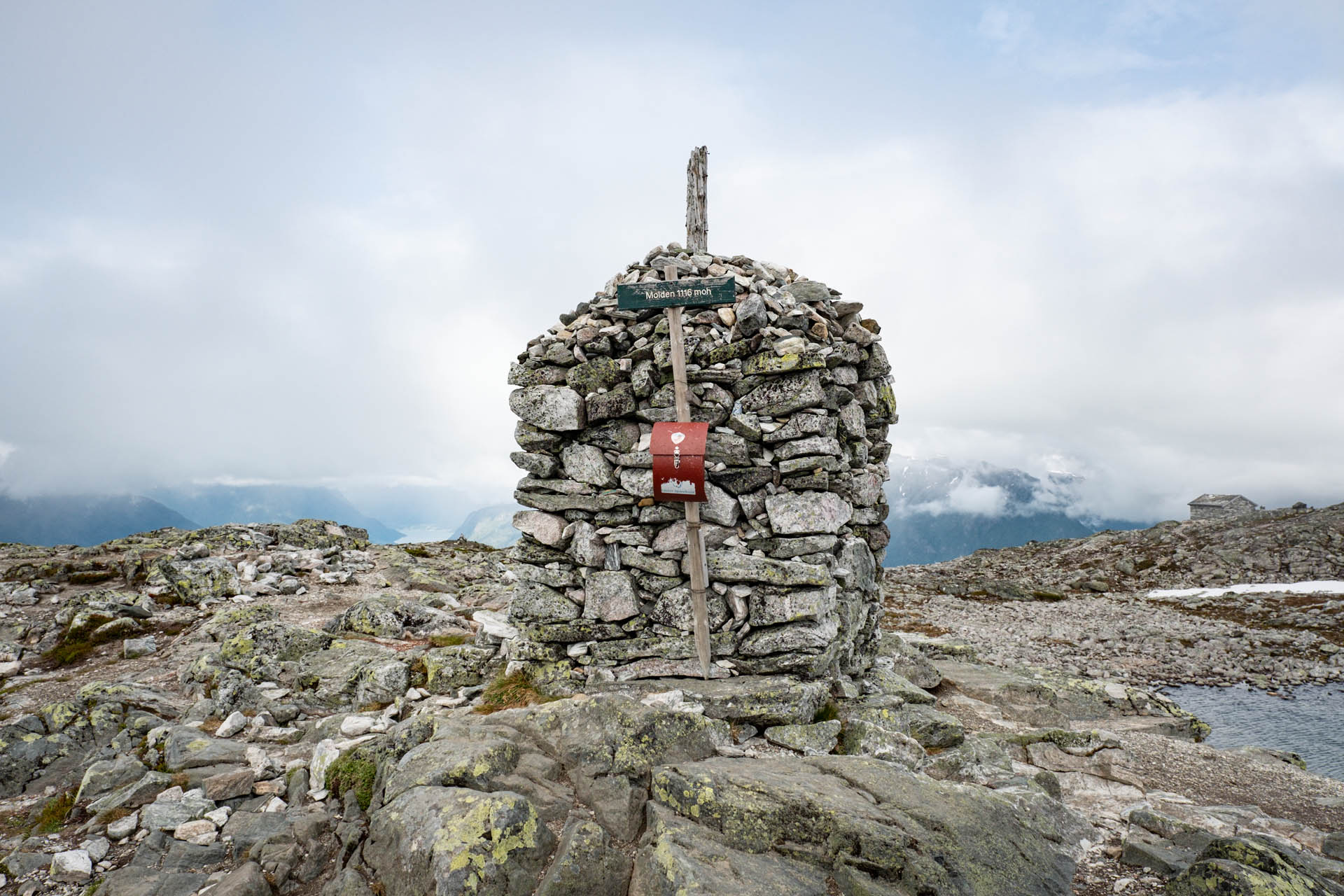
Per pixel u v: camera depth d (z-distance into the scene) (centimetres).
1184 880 532
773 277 1007
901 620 3066
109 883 576
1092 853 636
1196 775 944
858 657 1042
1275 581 3888
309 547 2502
